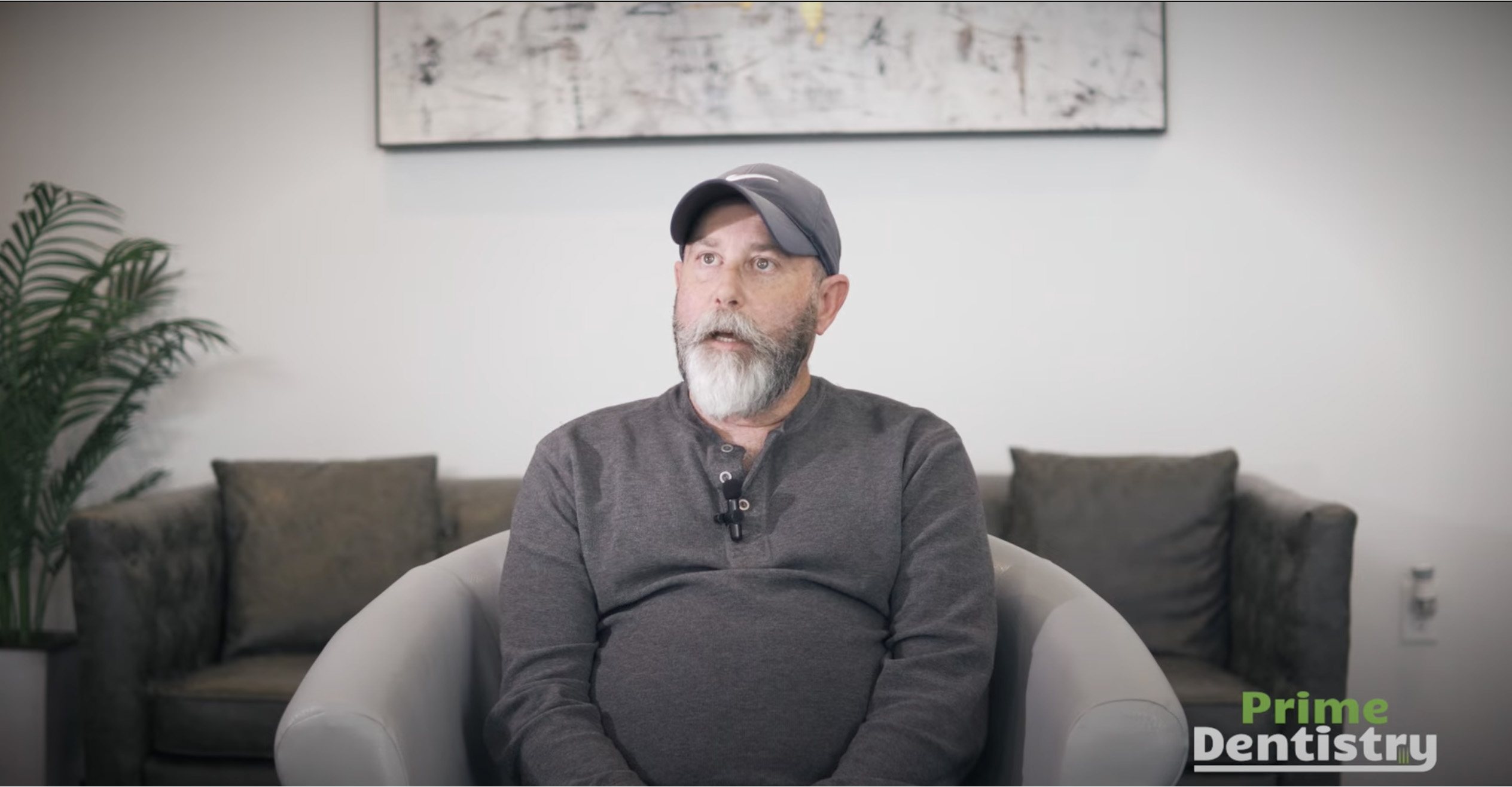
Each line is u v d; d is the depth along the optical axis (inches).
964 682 51.3
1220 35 121.5
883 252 123.0
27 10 125.3
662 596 55.3
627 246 123.8
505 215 124.3
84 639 94.0
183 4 124.8
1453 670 121.6
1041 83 120.2
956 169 122.6
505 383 124.9
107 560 93.9
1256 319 122.3
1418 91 120.8
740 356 57.6
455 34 122.1
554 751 49.2
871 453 58.4
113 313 115.3
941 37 120.4
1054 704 49.5
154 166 125.3
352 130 124.6
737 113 120.9
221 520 110.0
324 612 105.7
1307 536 91.7
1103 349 122.9
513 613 55.6
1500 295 121.0
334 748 46.2
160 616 97.8
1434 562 121.7
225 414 125.3
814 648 52.9
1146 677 47.8
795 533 56.0
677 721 51.5
